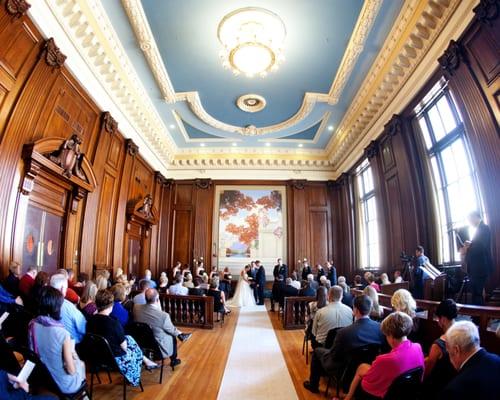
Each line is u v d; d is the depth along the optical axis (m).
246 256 13.91
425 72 7.03
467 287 5.60
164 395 3.77
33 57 5.72
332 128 11.98
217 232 14.11
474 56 5.50
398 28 6.80
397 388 2.41
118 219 9.48
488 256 4.26
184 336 5.20
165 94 9.63
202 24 7.00
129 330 4.11
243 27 6.98
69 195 7.25
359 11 6.57
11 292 4.80
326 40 7.42
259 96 9.87
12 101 5.36
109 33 7.13
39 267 6.27
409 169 8.06
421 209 7.71
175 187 14.44
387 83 8.25
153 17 6.82
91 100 7.84
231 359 5.19
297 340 6.48
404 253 7.44
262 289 11.79
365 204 11.99
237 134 12.64
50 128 6.40
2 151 5.15
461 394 1.85
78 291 6.15
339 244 13.85
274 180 14.44
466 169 6.55
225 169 14.48
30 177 5.68
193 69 8.55
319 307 5.10
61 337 2.64
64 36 6.37
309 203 14.22
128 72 8.44
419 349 2.55
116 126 8.97
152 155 12.50
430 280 5.68
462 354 2.02
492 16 4.96
